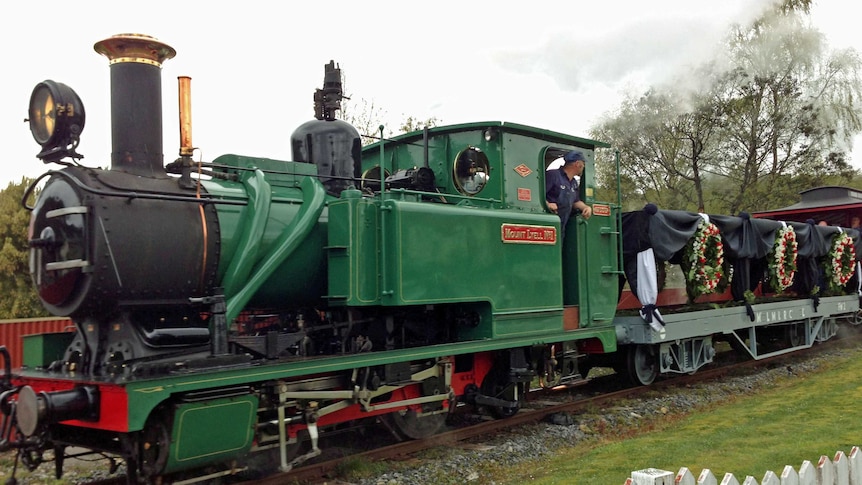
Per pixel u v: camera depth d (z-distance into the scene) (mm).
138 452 4758
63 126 4996
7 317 17031
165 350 5070
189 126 5324
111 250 4855
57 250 5004
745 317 11500
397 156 8070
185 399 4699
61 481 5984
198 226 5332
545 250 7668
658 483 3039
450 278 6453
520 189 7629
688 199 24297
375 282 6035
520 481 5766
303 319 6535
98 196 4883
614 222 9000
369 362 5820
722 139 22516
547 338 7465
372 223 6070
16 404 4699
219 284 5543
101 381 4508
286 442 5688
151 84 5367
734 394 9789
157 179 5297
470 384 7340
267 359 5473
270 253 5773
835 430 6672
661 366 9883
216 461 4926
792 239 12664
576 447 6957
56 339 5762
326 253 6270
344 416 6141
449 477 5887
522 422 7766
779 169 23328
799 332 13805
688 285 10492
